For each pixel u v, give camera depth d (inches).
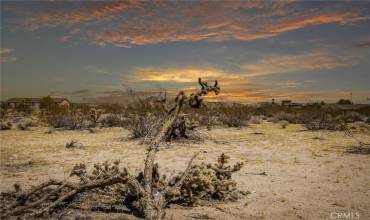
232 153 551.8
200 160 486.3
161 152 553.9
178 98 285.9
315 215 255.6
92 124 1021.2
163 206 257.1
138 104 716.0
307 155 532.4
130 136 762.2
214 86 286.0
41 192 284.7
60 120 1021.2
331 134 831.7
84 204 272.2
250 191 323.3
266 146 633.6
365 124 1146.0
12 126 1084.5
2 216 234.1
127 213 254.5
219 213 260.2
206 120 1044.5
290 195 309.9
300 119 1222.9
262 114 1566.2
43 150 589.0
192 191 284.0
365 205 279.3
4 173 403.5
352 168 428.8
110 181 253.1
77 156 526.9
